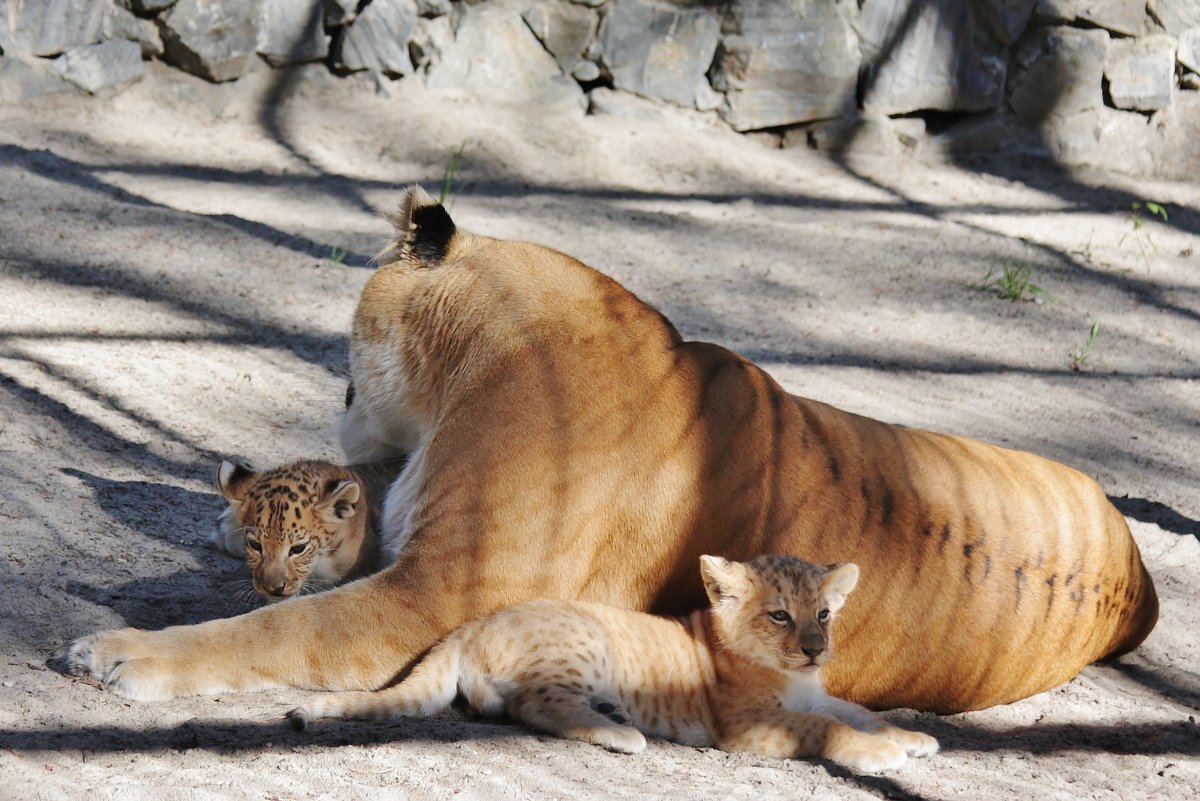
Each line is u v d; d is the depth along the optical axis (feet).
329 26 76.89
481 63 79.97
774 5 80.94
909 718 29.17
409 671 25.76
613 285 29.43
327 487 28.94
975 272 67.97
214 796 20.92
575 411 27.02
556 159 75.97
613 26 80.43
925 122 85.71
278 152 71.72
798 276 64.54
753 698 25.79
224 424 40.73
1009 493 29.63
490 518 26.27
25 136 67.77
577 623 25.02
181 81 74.38
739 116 82.23
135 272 52.39
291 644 25.48
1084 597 30.01
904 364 55.21
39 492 33.35
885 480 28.43
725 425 27.53
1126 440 50.37
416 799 21.53
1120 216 79.05
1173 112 87.66
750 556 27.27
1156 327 63.62
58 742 22.33
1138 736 29.19
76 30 72.13
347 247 60.18
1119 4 84.99
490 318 28.71
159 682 24.63
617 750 24.21
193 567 30.89
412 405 30.35
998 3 83.46
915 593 28.02
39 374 41.22
